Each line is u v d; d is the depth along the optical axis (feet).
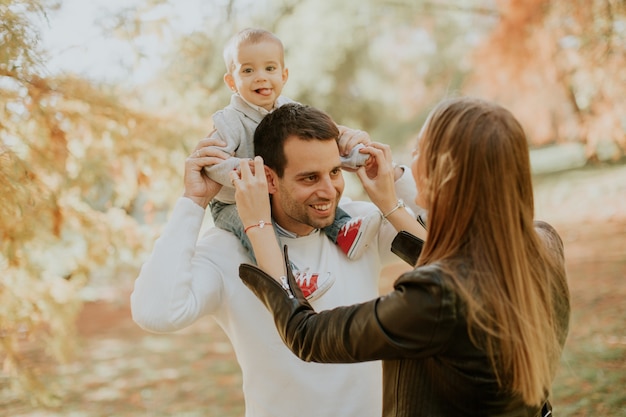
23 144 10.61
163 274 5.90
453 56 50.42
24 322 11.54
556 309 5.09
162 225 14.61
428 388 4.76
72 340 12.92
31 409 18.54
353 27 33.09
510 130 4.68
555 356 4.99
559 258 5.30
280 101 7.54
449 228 4.74
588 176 46.70
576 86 27.25
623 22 22.16
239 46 7.36
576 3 23.08
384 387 5.15
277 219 6.53
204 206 6.32
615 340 17.54
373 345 4.63
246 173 5.87
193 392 19.60
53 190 11.10
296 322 5.16
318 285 6.16
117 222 14.24
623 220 34.71
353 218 6.65
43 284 12.16
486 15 40.24
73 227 13.14
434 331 4.43
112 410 18.44
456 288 4.44
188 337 26.84
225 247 6.48
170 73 15.48
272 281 5.48
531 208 4.86
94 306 32.99
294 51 30.68
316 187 5.99
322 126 5.96
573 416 13.55
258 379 6.36
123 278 33.83
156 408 18.33
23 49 9.23
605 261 27.14
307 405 6.23
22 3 9.25
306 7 30.63
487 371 4.54
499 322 4.51
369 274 6.79
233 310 6.36
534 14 27.58
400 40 50.83
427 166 4.92
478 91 42.78
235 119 6.92
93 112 12.59
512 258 4.59
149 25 13.43
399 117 56.03
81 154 12.82
